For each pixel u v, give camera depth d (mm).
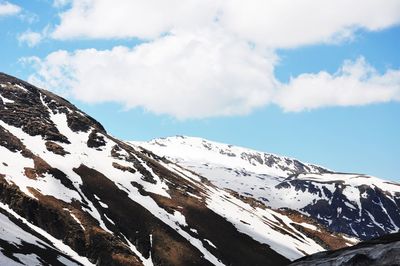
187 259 137250
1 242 83812
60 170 160000
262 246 167000
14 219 115812
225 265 143750
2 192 127562
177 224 157375
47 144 180750
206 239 155250
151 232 144250
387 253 46938
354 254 49281
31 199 127938
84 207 141125
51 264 88875
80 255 120750
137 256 131000
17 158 157750
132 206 155625
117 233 137000
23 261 79625
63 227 125938
